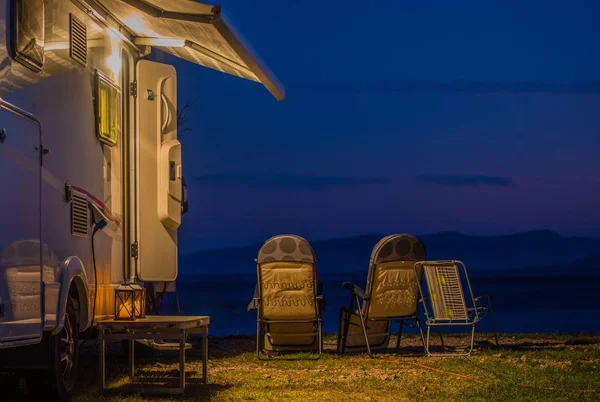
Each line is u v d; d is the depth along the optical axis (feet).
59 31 18.37
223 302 191.31
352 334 28.71
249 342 34.14
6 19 15.71
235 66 26.78
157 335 19.81
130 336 19.72
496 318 113.50
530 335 34.71
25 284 16.17
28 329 16.25
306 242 27.58
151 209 24.41
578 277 286.87
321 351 27.96
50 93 17.81
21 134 16.21
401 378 22.63
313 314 27.78
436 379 22.36
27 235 16.35
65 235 18.57
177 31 22.85
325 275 309.01
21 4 16.14
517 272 333.21
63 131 18.58
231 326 117.29
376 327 29.25
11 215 15.64
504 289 215.72
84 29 20.03
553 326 92.48
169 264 24.93
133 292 20.42
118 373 23.99
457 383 21.65
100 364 19.93
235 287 250.98
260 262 27.53
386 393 20.36
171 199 24.86
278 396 19.98
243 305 179.11
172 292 29.66
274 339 28.76
